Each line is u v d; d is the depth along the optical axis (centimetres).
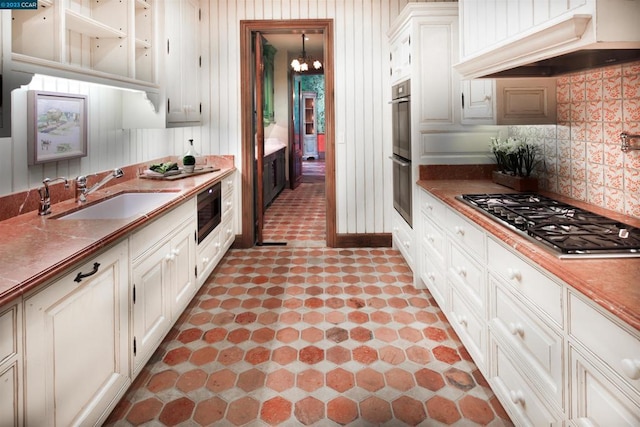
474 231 198
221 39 424
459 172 324
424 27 313
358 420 180
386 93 428
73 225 184
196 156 426
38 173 221
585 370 113
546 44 144
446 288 251
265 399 195
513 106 250
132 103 310
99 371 162
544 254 134
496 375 177
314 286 338
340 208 443
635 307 94
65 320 139
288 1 421
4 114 136
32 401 122
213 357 231
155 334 219
